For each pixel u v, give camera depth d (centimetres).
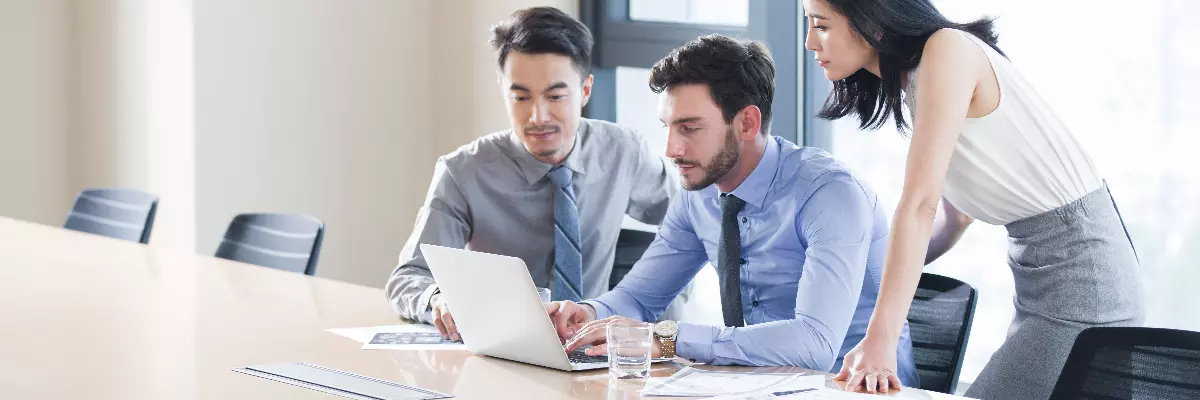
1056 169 233
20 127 571
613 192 307
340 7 536
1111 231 237
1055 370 236
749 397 174
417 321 240
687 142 223
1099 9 343
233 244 359
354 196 545
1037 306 241
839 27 227
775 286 238
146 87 538
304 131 533
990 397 245
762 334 204
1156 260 340
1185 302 335
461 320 204
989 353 374
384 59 544
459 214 299
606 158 305
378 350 209
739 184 233
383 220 552
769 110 227
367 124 545
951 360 232
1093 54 346
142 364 194
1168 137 334
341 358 202
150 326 229
